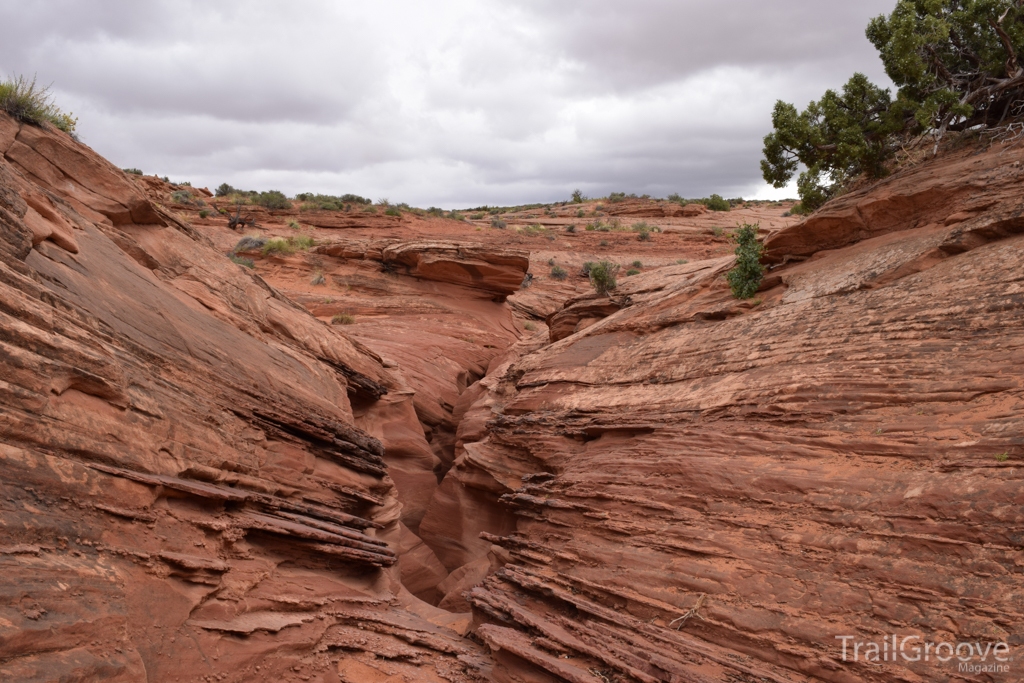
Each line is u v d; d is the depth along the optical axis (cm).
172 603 760
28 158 1174
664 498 1034
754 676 733
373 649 982
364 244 3481
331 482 1384
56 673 555
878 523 781
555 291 4544
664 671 762
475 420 2138
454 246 3322
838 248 1515
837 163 1653
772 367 1192
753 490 934
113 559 719
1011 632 621
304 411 1406
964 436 812
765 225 6166
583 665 845
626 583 955
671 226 6381
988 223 1138
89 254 1053
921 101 1533
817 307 1291
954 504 731
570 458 1423
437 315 3250
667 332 1641
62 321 793
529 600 1073
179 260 1431
